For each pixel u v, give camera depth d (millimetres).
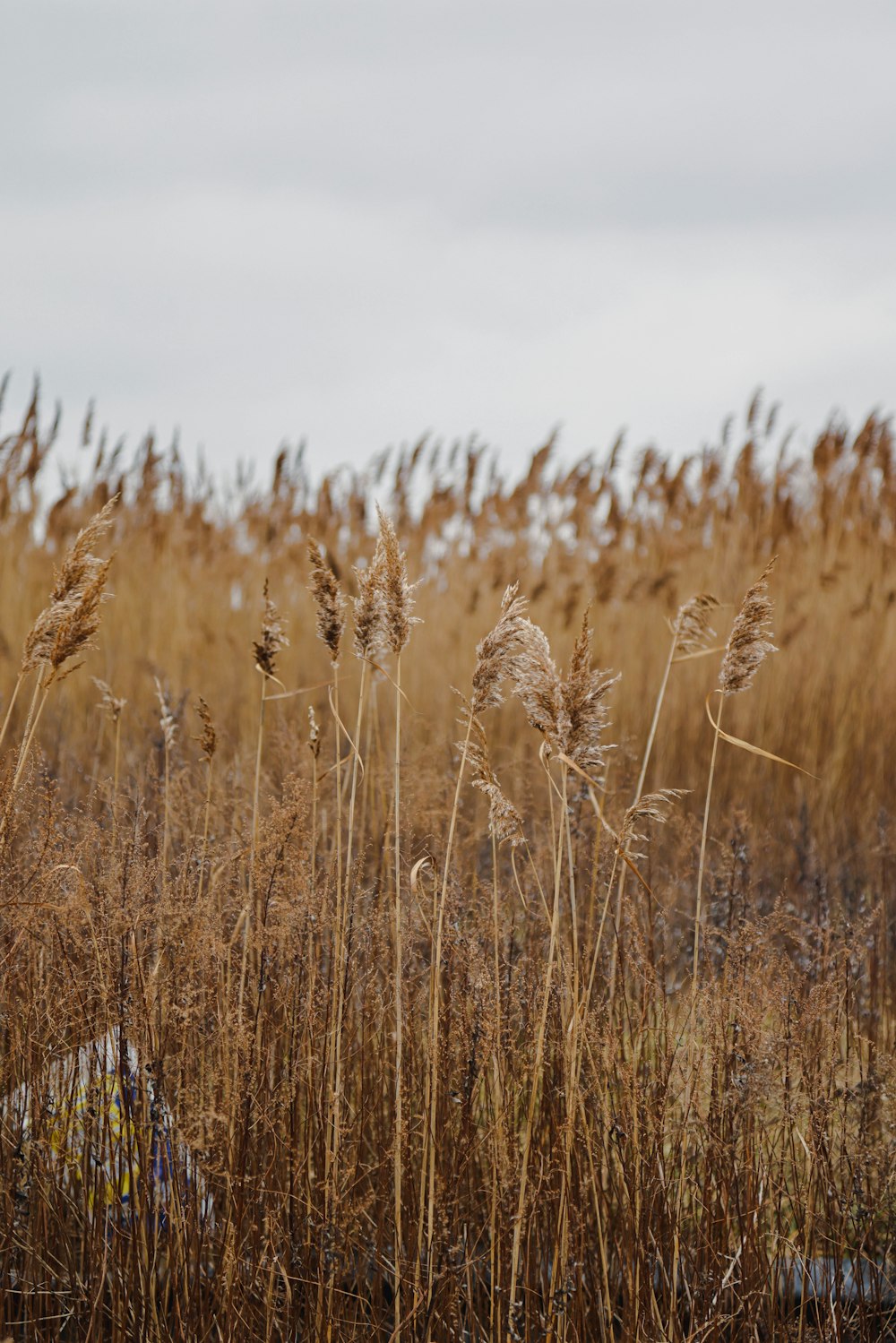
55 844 3668
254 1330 3143
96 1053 3314
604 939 3852
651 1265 3260
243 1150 3168
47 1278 3244
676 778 7898
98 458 11883
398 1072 3088
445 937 3504
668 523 12477
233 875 3939
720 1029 3381
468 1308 3262
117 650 9578
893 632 10078
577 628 10141
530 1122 3020
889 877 5777
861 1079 3635
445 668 9297
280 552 12352
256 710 8062
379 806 4668
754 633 3549
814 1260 3383
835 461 12656
